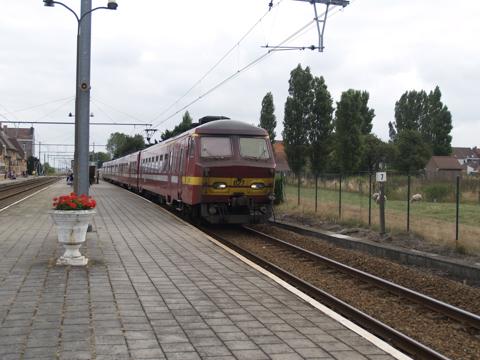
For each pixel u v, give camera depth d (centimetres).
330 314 635
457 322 744
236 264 980
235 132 1705
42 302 660
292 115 4997
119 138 12569
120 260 991
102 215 1950
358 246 1470
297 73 4994
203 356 480
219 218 1672
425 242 1410
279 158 6912
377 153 6078
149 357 473
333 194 2934
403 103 7462
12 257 981
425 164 6084
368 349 511
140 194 3731
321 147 4978
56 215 889
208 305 672
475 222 1791
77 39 1339
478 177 2781
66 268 888
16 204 2459
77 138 1338
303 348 510
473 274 1055
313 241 1580
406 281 1055
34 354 473
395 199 2769
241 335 548
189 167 1747
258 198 1689
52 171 18362
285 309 659
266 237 1568
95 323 575
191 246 1200
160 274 870
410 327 721
